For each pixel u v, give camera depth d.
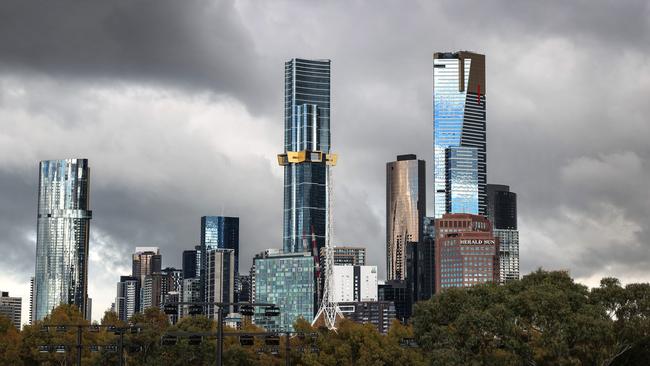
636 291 191.88
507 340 186.25
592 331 181.75
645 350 191.50
